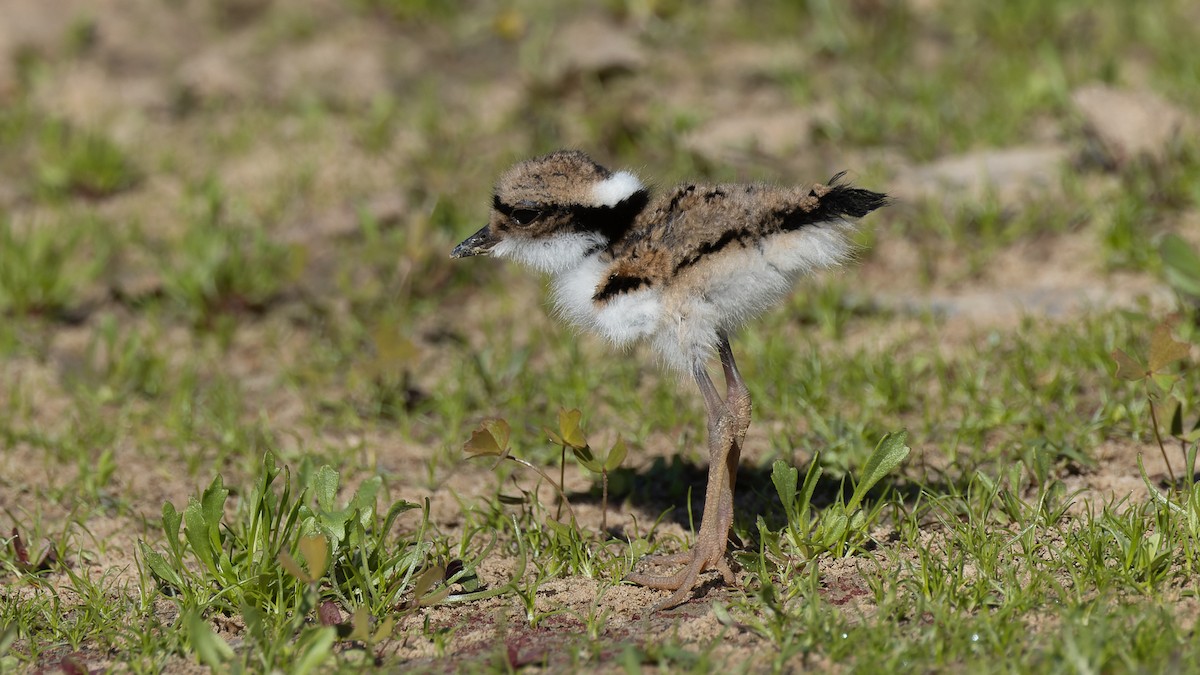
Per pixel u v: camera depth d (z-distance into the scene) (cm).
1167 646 647
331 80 1609
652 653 691
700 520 896
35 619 789
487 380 1100
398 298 1245
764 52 1631
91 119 1540
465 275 1285
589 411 1048
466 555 835
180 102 1582
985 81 1516
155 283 1277
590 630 738
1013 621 693
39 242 1281
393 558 788
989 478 879
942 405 1016
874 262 1248
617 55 1606
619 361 1138
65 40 1664
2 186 1434
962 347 1109
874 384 1038
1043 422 959
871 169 1356
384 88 1597
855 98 1505
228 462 1022
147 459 1028
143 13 1722
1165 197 1244
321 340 1207
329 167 1449
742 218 766
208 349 1213
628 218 815
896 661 659
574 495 941
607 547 848
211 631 717
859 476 888
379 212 1361
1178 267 1018
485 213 1334
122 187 1445
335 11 1733
